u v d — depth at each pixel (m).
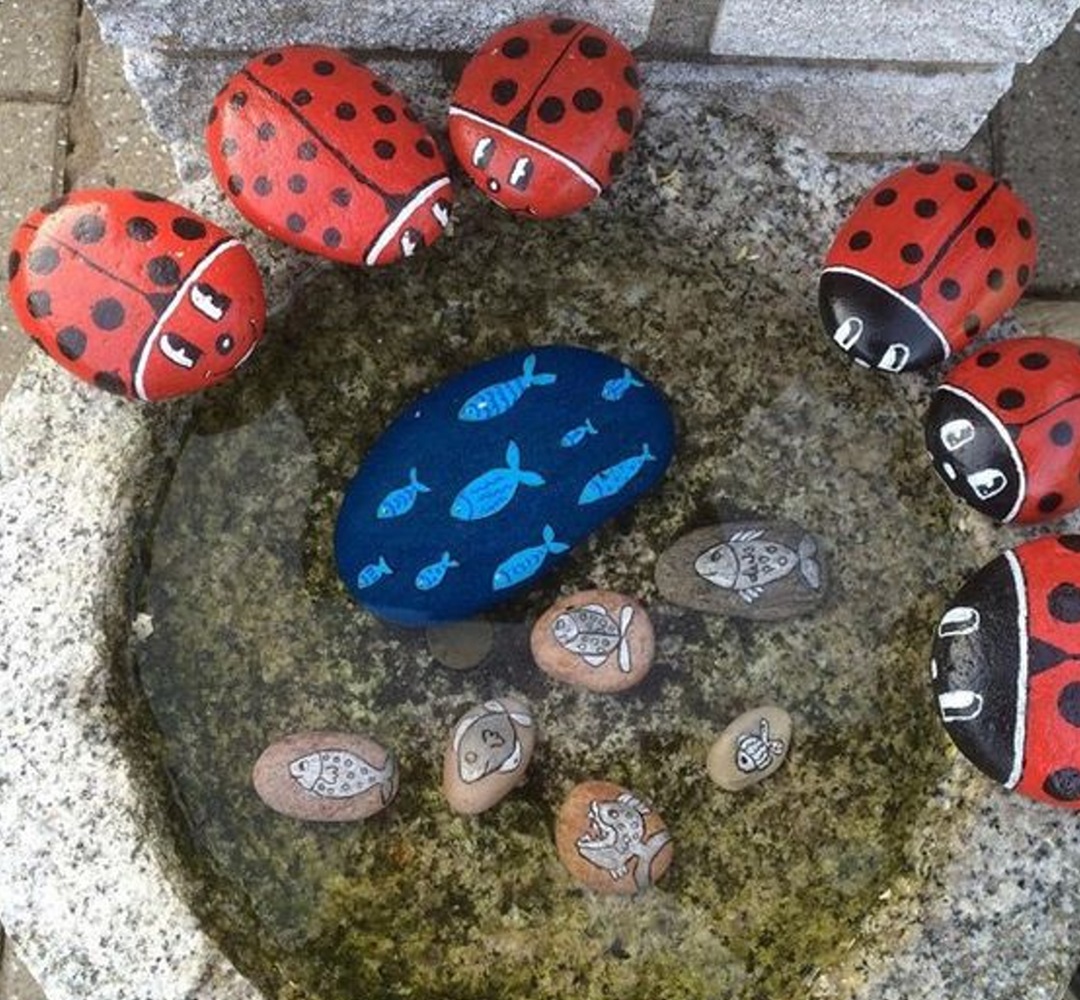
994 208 0.47
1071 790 0.43
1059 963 0.45
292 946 0.49
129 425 0.49
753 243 0.52
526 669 0.52
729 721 0.51
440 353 0.54
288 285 0.52
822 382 0.53
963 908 0.46
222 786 0.50
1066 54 0.76
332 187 0.46
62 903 0.46
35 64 0.75
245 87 0.47
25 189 0.74
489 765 0.49
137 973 0.45
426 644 0.52
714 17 0.53
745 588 0.51
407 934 0.50
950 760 0.48
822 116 0.61
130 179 0.74
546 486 0.50
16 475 0.49
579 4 0.52
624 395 0.51
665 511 0.52
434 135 0.53
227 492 0.52
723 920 0.50
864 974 0.46
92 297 0.45
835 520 0.52
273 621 0.51
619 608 0.50
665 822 0.50
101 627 0.48
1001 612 0.44
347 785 0.49
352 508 0.50
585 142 0.47
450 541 0.50
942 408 0.47
